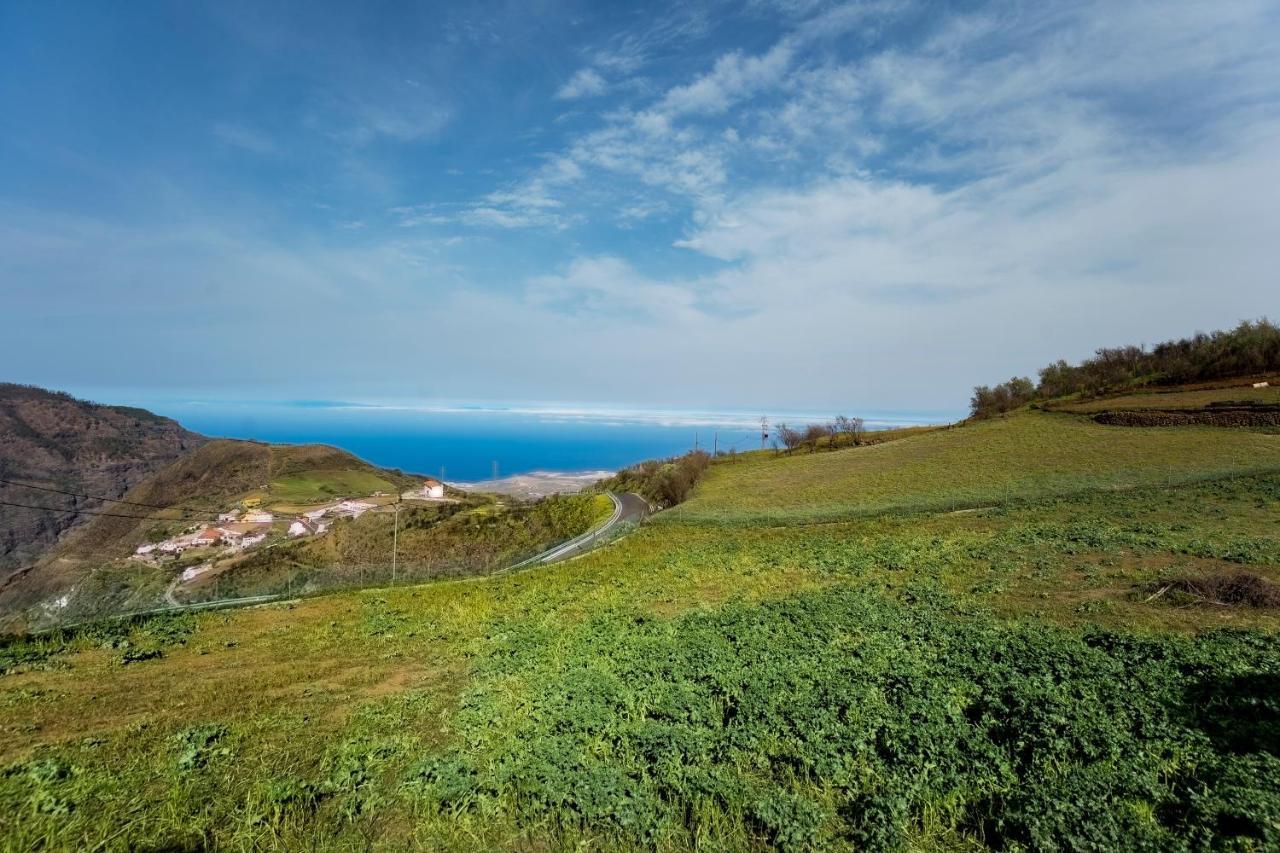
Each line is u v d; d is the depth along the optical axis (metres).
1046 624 20.00
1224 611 19.83
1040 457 63.12
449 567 51.91
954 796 10.44
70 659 20.58
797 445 119.44
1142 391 85.44
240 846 10.05
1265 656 15.00
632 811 10.44
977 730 12.55
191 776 12.23
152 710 15.90
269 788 11.40
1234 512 34.94
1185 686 13.51
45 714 15.59
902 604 24.30
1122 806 9.54
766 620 22.52
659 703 14.93
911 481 62.59
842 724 13.20
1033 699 13.28
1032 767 11.07
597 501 90.50
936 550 34.75
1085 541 31.75
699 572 35.38
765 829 10.12
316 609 28.86
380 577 50.06
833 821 10.37
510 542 73.94
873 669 16.33
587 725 13.87
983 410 111.94
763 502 64.12
